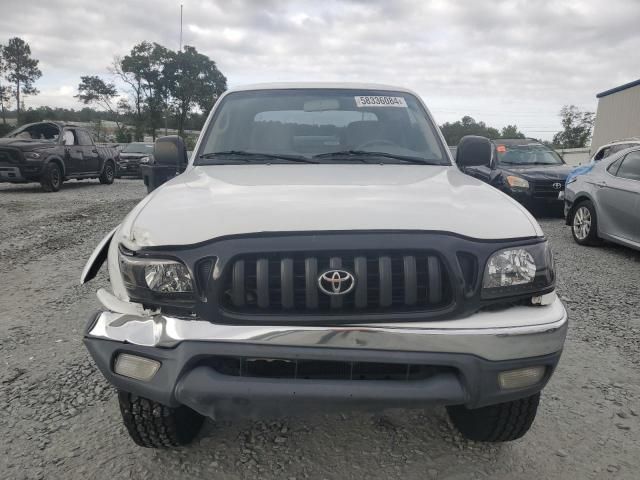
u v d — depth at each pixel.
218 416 1.94
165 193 2.42
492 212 2.16
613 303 4.84
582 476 2.37
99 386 3.14
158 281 1.95
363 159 3.19
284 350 1.87
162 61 57.19
